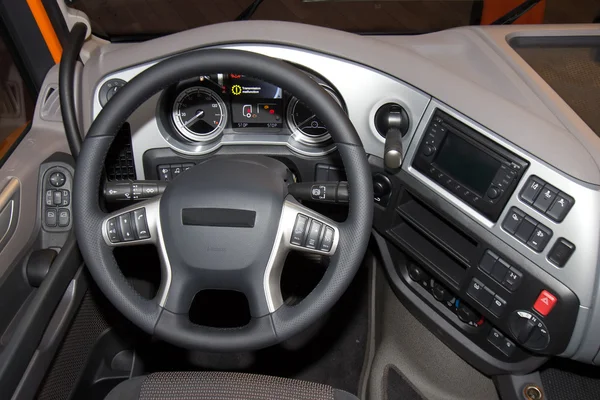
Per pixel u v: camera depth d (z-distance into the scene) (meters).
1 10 1.36
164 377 1.01
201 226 1.03
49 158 1.40
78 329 1.35
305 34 1.24
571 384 1.40
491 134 1.10
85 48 1.45
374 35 1.44
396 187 1.32
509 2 1.41
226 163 1.11
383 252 1.54
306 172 1.40
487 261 1.18
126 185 1.13
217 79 1.28
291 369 1.71
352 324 1.80
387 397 1.52
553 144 1.04
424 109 1.21
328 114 1.00
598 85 1.22
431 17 1.47
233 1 1.59
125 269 1.66
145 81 1.00
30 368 1.14
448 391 1.52
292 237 1.04
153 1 1.58
